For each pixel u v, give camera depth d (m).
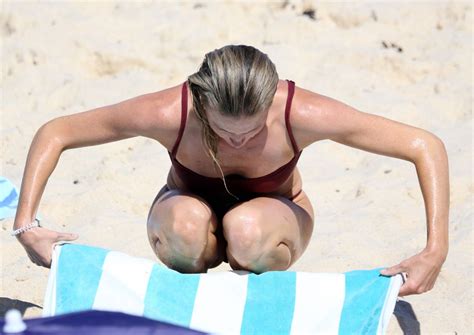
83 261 11.09
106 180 16.97
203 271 12.04
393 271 10.84
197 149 11.30
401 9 24.44
